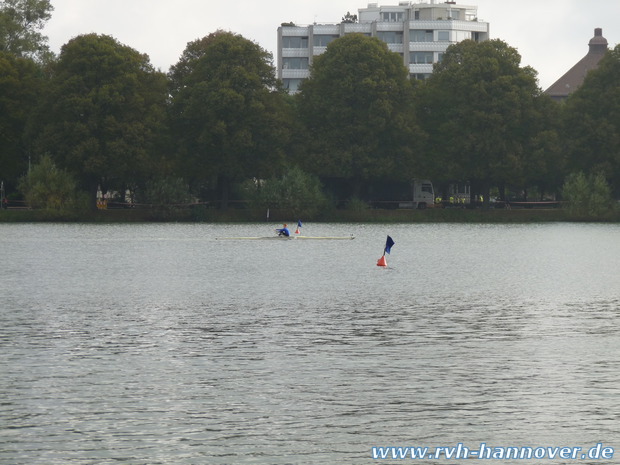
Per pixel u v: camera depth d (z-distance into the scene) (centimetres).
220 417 4262
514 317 7094
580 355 5553
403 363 5325
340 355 5538
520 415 4303
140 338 6091
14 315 7169
